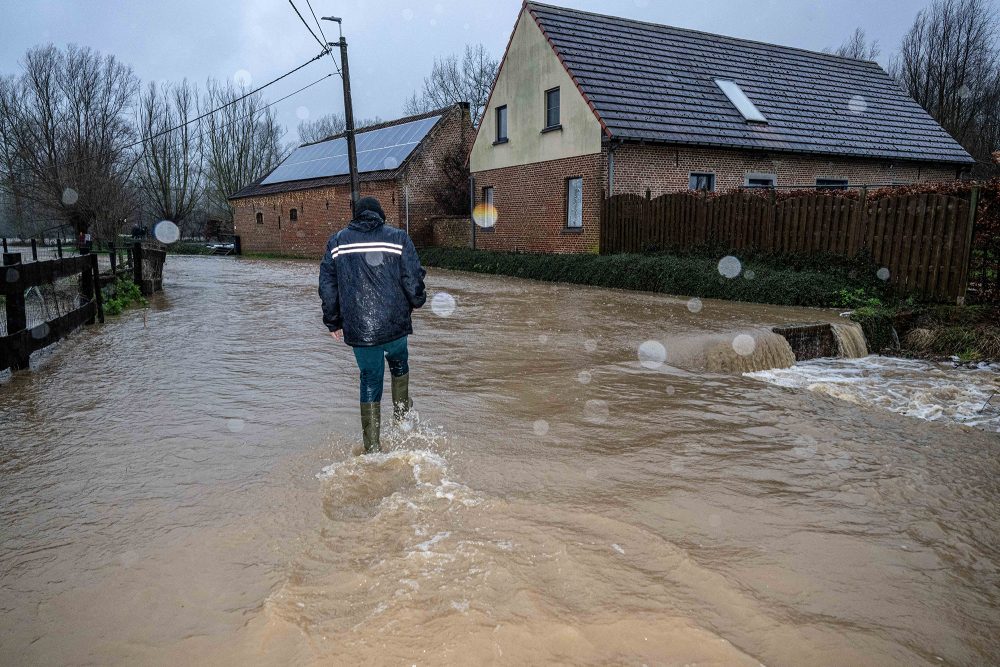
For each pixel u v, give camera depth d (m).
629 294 13.43
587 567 2.65
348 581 2.53
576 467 3.81
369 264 3.97
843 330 8.43
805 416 5.01
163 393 5.47
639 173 17.05
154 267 14.41
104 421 4.68
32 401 5.22
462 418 4.75
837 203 11.17
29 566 2.70
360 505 3.26
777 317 9.38
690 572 2.65
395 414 4.70
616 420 4.78
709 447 4.24
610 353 7.25
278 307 11.66
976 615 2.47
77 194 22.11
